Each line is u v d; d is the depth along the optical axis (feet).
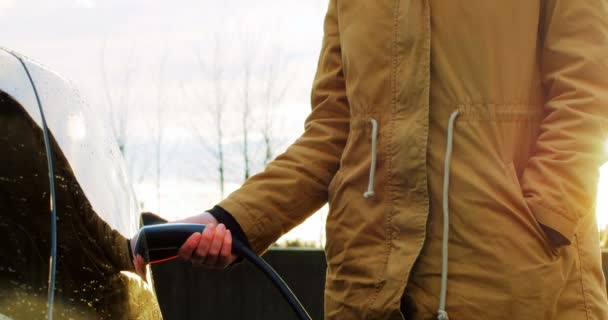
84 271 5.06
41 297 4.66
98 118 6.49
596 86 7.17
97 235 5.38
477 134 7.07
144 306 5.79
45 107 5.54
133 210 6.37
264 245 8.05
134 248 5.99
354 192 7.53
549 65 7.38
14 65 5.57
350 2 7.75
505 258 6.81
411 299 7.16
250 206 7.96
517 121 7.18
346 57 7.69
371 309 7.22
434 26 7.26
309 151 8.20
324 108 8.24
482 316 6.83
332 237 7.69
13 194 4.86
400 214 7.22
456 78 7.18
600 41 7.22
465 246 6.97
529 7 7.23
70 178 5.36
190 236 7.08
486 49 7.14
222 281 21.86
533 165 7.09
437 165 7.14
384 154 7.32
